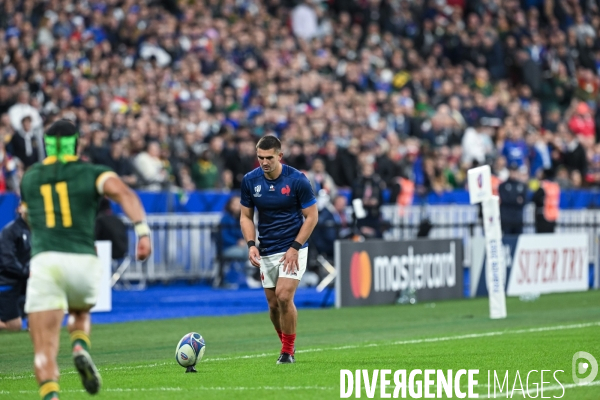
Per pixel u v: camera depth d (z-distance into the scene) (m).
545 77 103.19
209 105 77.25
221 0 89.88
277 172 30.34
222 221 65.94
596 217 76.75
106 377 28.52
